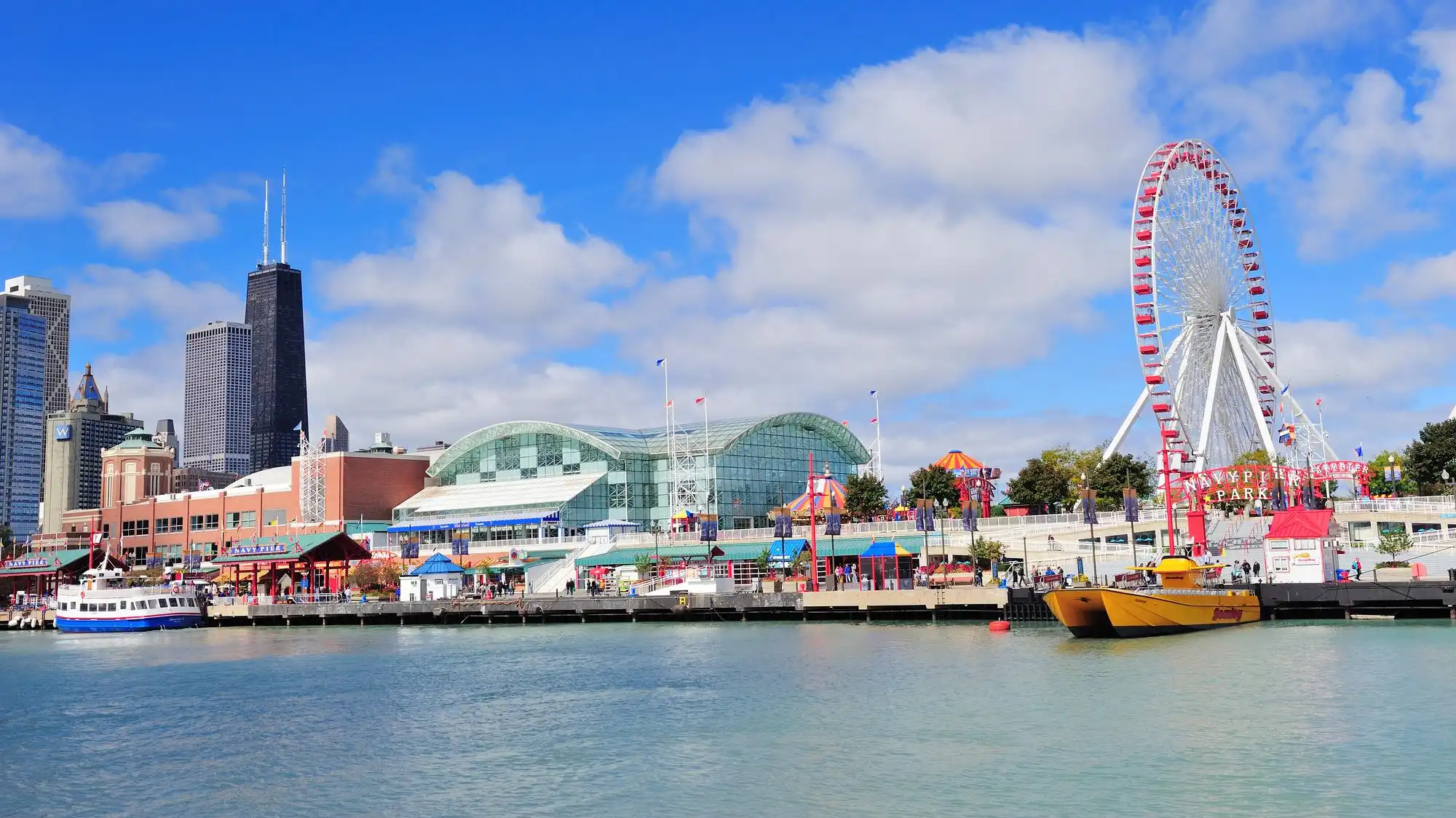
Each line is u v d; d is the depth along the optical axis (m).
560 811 48.59
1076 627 99.06
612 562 171.62
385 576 178.88
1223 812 45.09
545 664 97.19
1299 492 151.25
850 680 79.19
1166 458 151.25
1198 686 70.81
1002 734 59.44
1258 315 179.38
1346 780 48.62
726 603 133.88
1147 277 160.00
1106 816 45.12
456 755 60.00
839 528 144.88
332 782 54.94
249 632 150.62
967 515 135.50
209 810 50.91
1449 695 65.06
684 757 57.28
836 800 48.50
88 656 120.00
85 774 58.53
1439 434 177.62
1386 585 106.31
